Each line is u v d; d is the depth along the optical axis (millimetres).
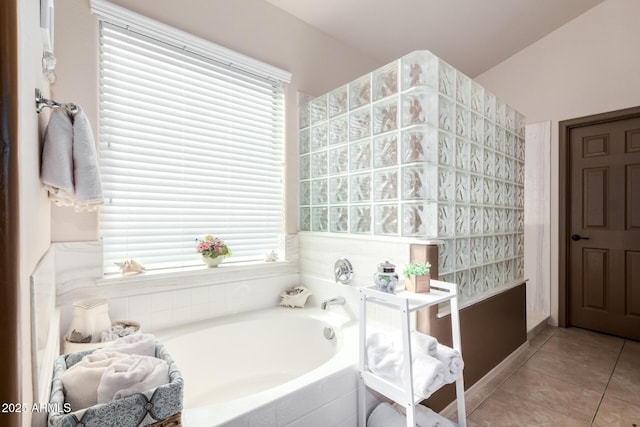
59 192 1004
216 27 1980
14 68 505
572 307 3094
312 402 1242
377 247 1809
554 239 3139
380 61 3041
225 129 2072
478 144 2037
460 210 1874
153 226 1793
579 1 2771
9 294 510
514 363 2312
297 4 2285
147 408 859
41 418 752
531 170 3268
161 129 1813
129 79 1697
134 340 1173
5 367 508
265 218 2285
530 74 3264
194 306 1875
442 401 1681
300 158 2441
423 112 1613
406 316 1211
